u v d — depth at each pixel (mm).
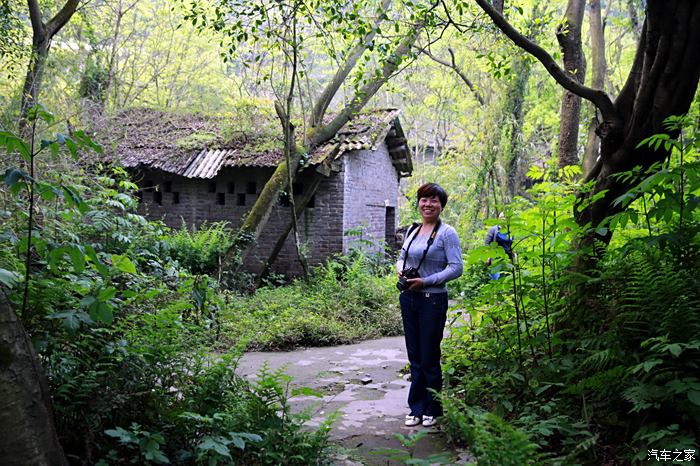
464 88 22703
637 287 3900
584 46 23406
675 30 4176
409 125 27719
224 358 4008
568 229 4582
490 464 2691
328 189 13711
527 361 4660
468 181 18453
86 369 3504
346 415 4930
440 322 4555
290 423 3809
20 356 2576
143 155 13727
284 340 8148
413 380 4660
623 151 4648
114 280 4910
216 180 14195
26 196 5871
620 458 3471
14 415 2477
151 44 24578
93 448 3281
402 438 3139
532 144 18797
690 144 3982
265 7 8711
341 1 7691
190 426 3588
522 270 4879
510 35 4887
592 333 4316
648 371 3391
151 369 3729
